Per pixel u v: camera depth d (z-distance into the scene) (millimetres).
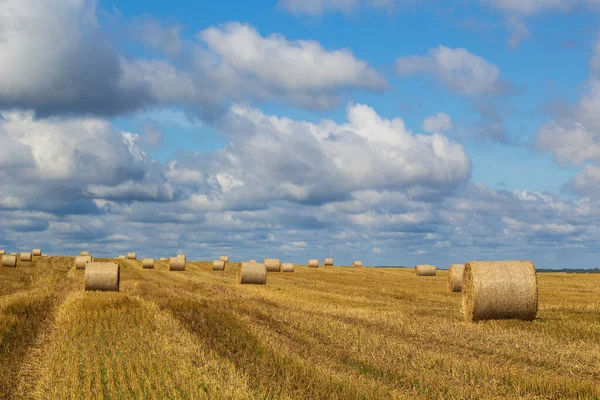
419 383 11648
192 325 18688
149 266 64250
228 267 67625
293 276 52188
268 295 30219
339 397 10516
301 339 16297
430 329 18359
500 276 20844
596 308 24812
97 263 34344
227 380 11656
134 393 10867
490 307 20812
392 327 18656
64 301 27000
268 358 13688
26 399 11070
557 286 40625
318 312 22578
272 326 18750
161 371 12398
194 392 10703
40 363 13883
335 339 16297
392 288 37469
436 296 31609
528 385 11375
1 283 39375
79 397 10648
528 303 20797
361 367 13070
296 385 11328
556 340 16531
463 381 11781
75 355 14188
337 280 46375
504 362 13617
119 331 17516
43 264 63438
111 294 31031
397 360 13703
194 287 37000
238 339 16203
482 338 16781
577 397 10719
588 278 52250
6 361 13984
